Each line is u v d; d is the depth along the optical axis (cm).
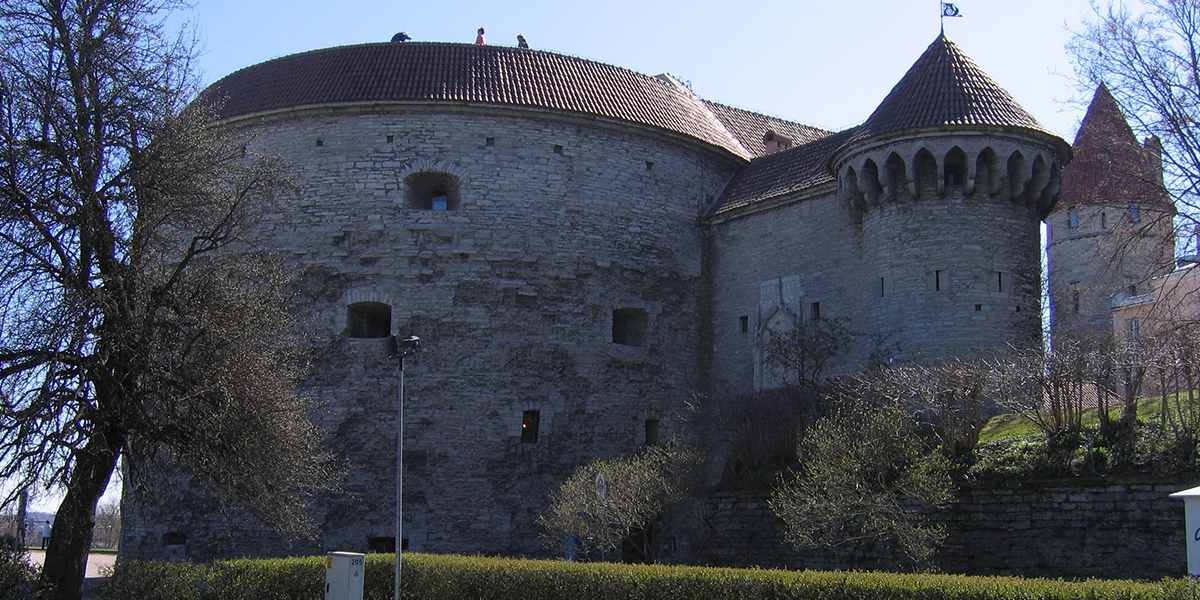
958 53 3622
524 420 3809
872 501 2456
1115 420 2605
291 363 2956
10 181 2178
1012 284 3391
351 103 3897
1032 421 2736
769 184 4100
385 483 3688
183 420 2359
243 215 2609
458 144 3909
